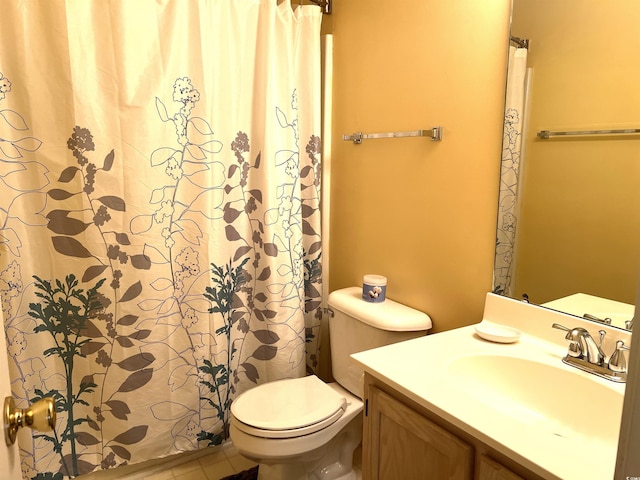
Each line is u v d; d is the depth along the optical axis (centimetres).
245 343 200
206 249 175
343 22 191
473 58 139
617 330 108
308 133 199
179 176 168
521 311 131
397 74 167
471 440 91
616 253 110
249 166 189
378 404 114
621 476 49
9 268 147
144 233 163
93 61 151
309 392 168
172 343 175
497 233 137
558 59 118
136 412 171
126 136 157
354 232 197
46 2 144
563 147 119
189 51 164
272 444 143
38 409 66
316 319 215
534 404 111
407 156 166
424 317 160
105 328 163
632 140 105
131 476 185
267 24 178
